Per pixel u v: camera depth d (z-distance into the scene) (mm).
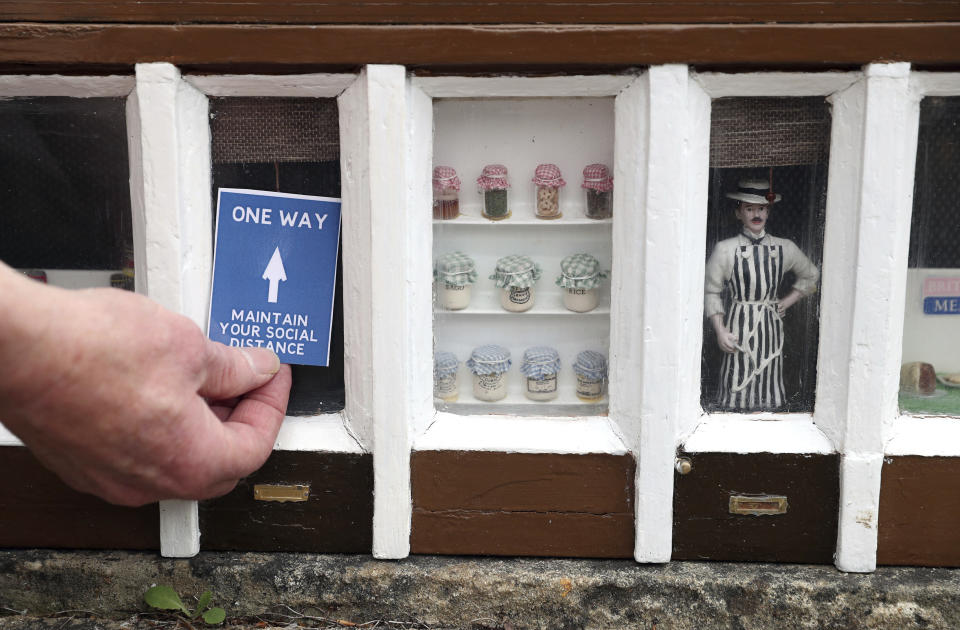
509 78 1833
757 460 1936
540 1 1776
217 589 1993
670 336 1869
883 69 1763
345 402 1994
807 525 1964
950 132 1901
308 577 1979
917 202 1946
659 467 1924
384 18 1788
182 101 1851
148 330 1296
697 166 1869
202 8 1793
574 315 2053
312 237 1971
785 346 1971
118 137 1969
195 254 1929
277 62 1808
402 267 1859
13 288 1117
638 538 1968
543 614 1967
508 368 2059
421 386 1963
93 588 2010
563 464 1962
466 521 1998
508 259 2037
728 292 1965
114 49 1806
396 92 1802
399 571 1974
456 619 1981
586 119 1964
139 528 2020
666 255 1837
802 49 1765
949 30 1746
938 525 1936
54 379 1166
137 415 1289
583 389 2043
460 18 1785
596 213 1982
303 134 1932
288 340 1990
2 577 2010
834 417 1925
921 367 2006
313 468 1979
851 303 1857
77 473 1368
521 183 2010
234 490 1994
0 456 1992
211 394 1719
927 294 1981
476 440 1964
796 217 1923
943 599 1896
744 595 1931
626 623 1956
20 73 1840
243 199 1959
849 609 1915
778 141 1889
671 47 1772
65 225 2023
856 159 1821
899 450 1910
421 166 1888
